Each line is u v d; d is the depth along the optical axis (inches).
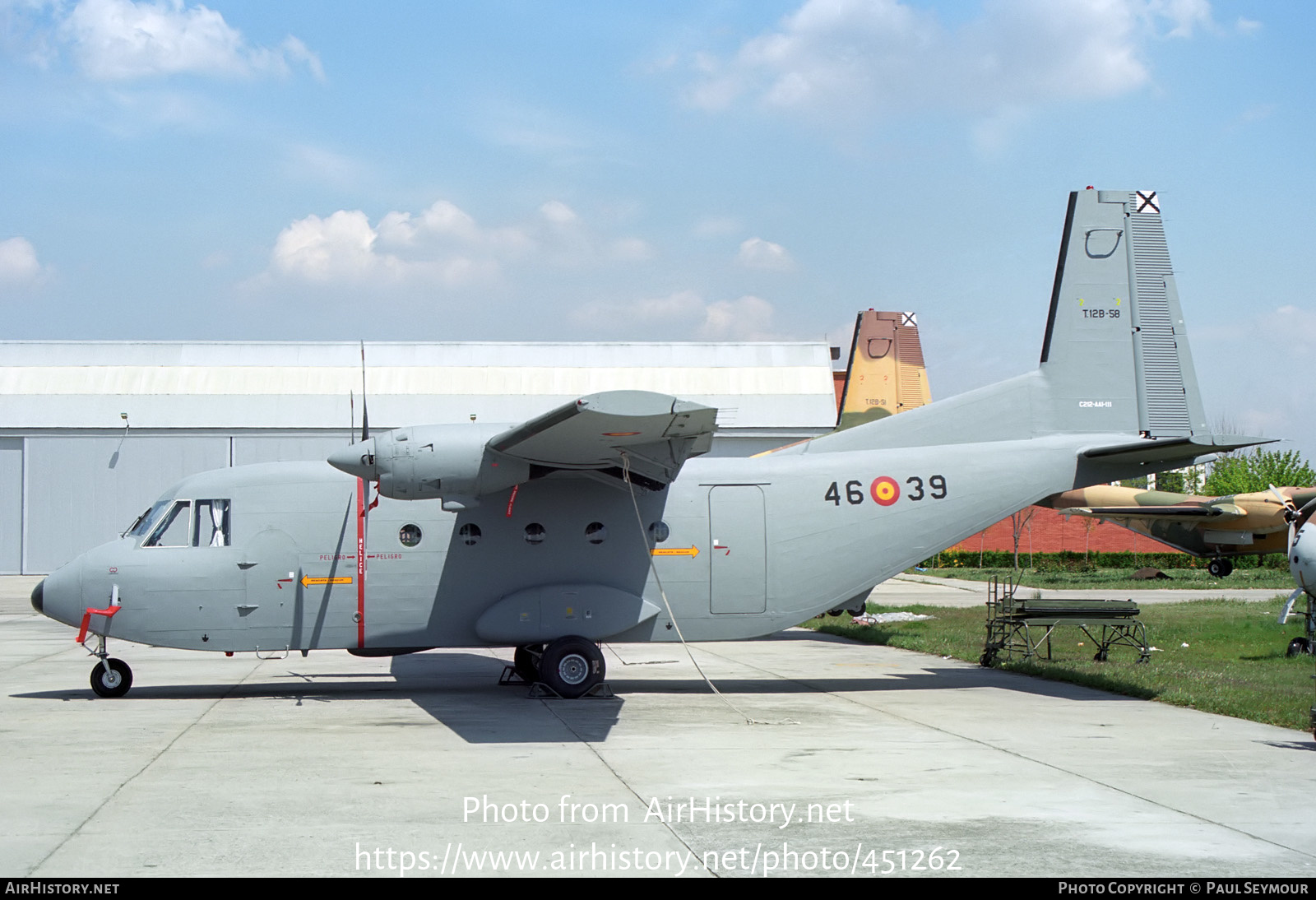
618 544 526.3
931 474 550.0
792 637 877.8
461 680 585.9
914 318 1205.7
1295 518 476.4
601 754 380.2
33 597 514.0
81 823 284.2
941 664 679.1
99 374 1742.1
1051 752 383.9
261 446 1699.1
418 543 517.7
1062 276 575.8
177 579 509.4
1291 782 336.2
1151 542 1993.1
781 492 539.5
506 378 1796.3
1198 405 577.0
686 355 1854.1
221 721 447.8
